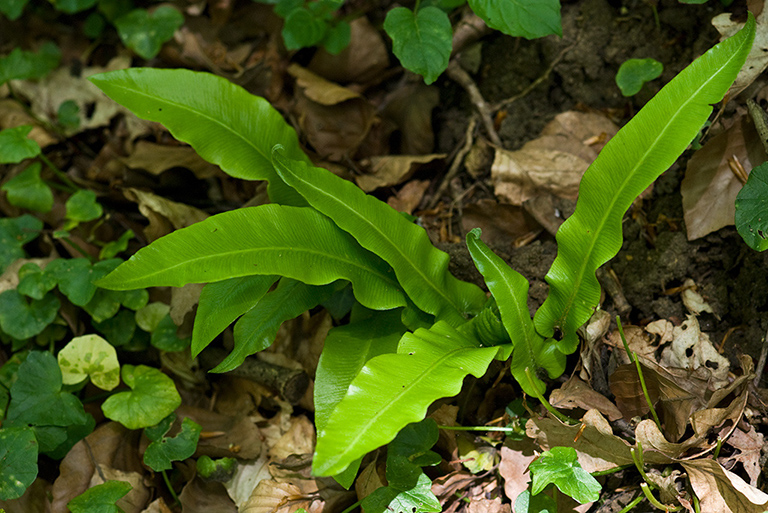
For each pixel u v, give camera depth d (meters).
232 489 0.92
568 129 0.97
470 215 0.97
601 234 0.85
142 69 0.89
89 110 1.08
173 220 0.98
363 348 0.88
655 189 0.93
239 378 0.96
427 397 0.80
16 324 0.96
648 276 0.91
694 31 0.93
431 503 0.85
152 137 1.06
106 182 1.05
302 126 1.02
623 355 0.88
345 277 0.86
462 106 1.02
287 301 0.88
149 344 0.98
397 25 0.91
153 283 0.83
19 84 1.09
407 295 0.88
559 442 0.86
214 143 0.90
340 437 0.78
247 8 1.08
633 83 0.92
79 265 0.95
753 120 0.88
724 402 0.85
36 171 1.02
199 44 1.08
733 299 0.89
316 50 1.04
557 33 0.88
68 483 0.91
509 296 0.85
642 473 0.84
